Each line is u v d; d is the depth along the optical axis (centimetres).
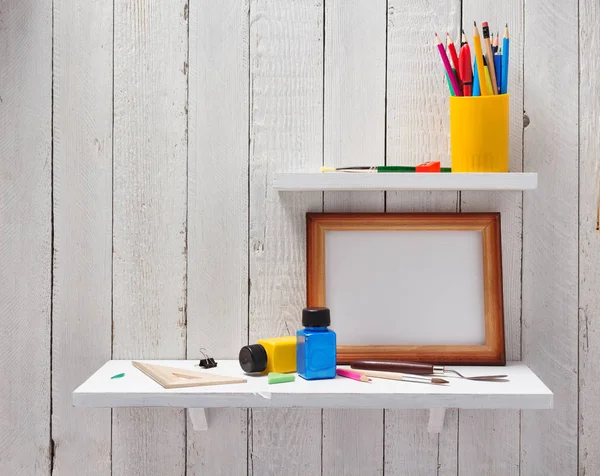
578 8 110
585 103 111
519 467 111
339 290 109
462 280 109
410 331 109
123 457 112
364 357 108
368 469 112
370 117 111
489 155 102
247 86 111
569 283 111
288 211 111
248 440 112
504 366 107
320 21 111
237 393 93
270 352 101
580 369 111
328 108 111
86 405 93
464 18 111
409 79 111
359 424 112
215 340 112
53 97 111
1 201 110
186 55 111
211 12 111
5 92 110
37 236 111
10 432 111
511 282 111
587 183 110
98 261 111
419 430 112
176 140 111
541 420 111
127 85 111
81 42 111
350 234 110
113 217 111
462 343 109
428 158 111
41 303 111
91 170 111
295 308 112
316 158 111
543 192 111
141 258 111
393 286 109
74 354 111
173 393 93
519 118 111
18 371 111
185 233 111
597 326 111
